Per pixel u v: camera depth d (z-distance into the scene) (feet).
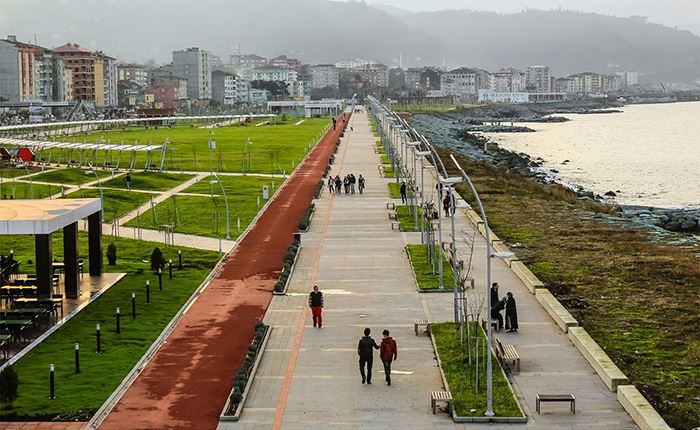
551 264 265.75
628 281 243.19
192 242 296.51
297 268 254.88
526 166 651.66
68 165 511.81
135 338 181.06
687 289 233.35
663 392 153.79
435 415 137.49
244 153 578.25
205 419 137.28
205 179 474.49
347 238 303.48
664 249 294.46
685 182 583.58
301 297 218.79
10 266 234.38
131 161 532.32
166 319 196.34
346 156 619.67
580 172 646.33
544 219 357.20
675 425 137.18
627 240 309.83
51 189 409.69
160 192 421.18
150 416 138.72
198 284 232.53
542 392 147.23
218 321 196.34
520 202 407.03
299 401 144.56
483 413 135.74
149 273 244.22
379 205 383.65
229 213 358.64
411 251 272.92
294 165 553.23
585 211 388.98
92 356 168.66
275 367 162.81
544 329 185.68
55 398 145.48
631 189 544.21
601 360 157.99
